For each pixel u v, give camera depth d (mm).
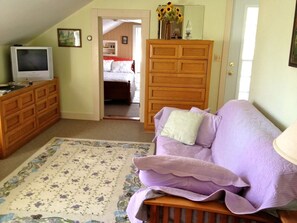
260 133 1745
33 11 3354
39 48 4062
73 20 4414
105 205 2314
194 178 1497
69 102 4801
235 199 1397
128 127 4430
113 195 2463
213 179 1497
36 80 4133
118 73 6797
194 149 2594
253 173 1509
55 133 4070
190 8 4184
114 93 6004
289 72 1971
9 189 2514
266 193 1314
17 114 3365
